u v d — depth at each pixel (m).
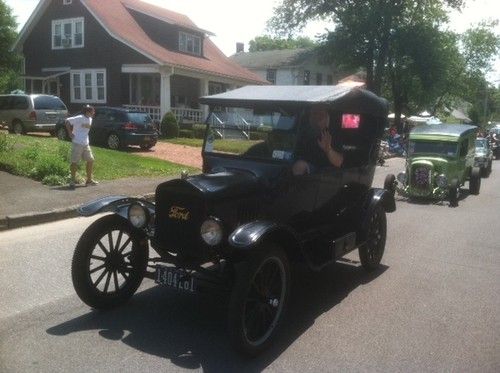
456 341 4.69
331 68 52.28
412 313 5.36
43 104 20.83
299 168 5.25
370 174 6.93
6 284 5.79
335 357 4.30
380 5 37.78
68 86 30.33
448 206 13.02
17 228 8.57
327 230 6.04
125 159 15.88
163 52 28.50
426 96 42.88
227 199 4.69
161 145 22.06
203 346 4.41
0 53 41.97
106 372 3.91
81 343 4.38
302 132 5.19
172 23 29.81
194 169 15.87
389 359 4.29
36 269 6.36
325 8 40.53
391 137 31.62
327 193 5.88
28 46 31.72
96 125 19.61
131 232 5.29
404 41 38.72
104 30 28.36
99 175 13.11
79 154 11.50
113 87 28.58
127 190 11.67
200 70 28.83
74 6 29.30
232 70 33.94
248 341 4.17
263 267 4.35
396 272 6.89
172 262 4.91
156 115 28.02
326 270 6.91
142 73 29.61
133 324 4.82
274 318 4.49
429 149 14.00
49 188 11.26
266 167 5.23
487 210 12.51
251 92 5.79
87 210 4.95
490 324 5.12
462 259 7.68
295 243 4.64
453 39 41.25
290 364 4.15
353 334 4.78
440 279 6.62
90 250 4.95
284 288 4.55
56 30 30.31
